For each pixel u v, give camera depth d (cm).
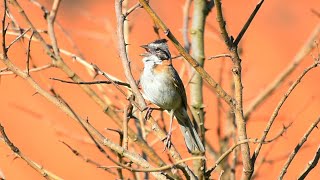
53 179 809
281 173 821
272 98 1405
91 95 834
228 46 786
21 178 1675
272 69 2228
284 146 1452
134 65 1173
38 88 786
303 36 2330
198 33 1186
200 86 1128
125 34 1055
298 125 1542
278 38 2353
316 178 1547
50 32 898
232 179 1015
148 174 940
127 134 791
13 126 1903
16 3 884
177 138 1279
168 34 770
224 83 1304
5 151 1634
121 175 838
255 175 1052
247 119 1253
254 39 2341
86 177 1747
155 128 859
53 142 1861
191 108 1120
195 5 1196
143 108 848
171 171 837
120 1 859
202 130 1061
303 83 2112
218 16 770
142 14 1377
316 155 838
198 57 1172
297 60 1270
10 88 2003
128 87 888
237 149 1075
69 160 1838
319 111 1698
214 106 1648
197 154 1042
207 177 787
